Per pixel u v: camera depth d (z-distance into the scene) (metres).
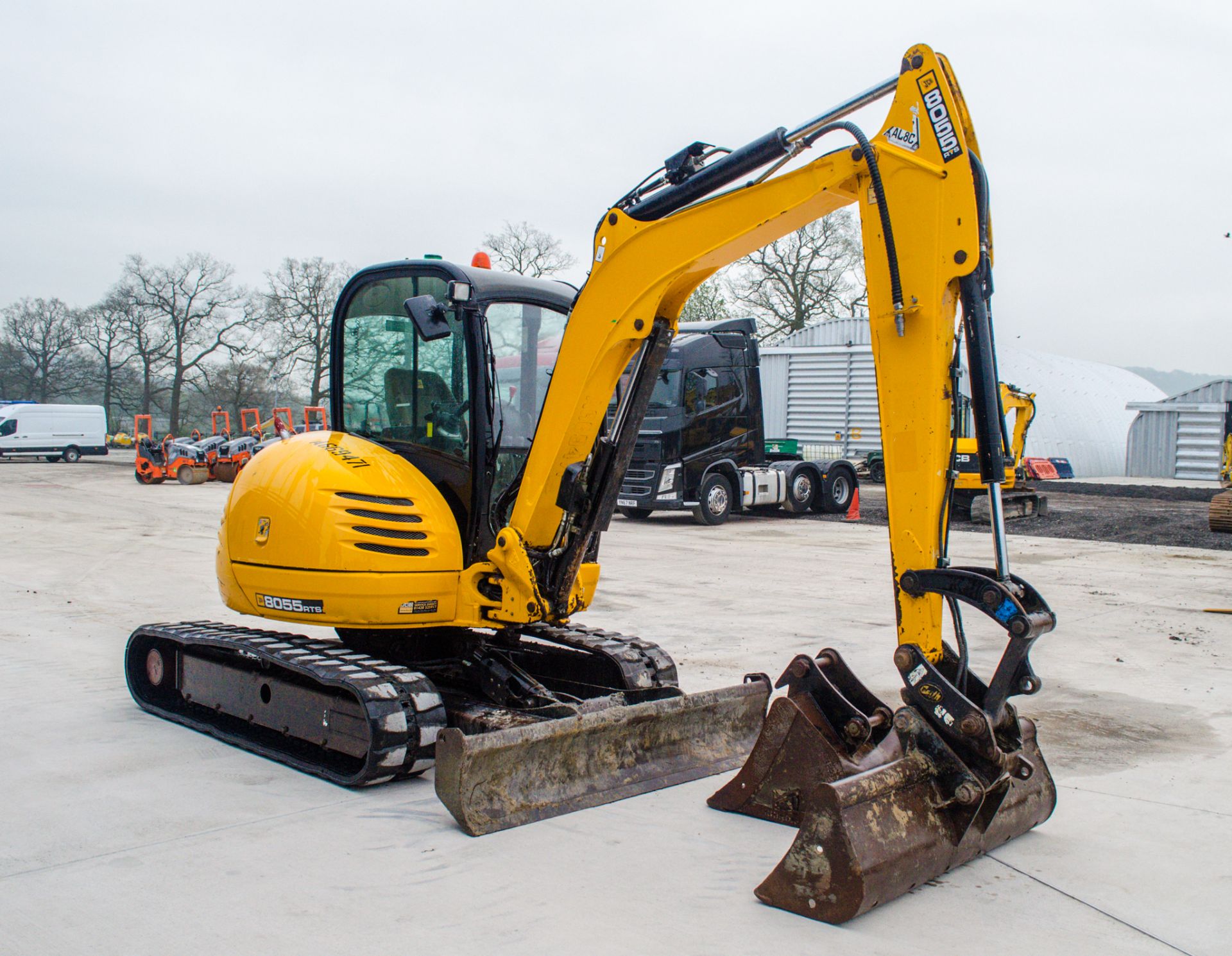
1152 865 3.67
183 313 53.19
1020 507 18.09
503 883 3.38
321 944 2.93
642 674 4.99
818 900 3.15
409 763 4.27
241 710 5.07
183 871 3.45
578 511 4.66
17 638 7.36
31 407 38.53
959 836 3.43
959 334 3.56
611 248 4.40
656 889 3.36
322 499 4.73
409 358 5.08
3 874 3.41
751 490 17.03
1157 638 7.80
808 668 4.00
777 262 39.12
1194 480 32.16
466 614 4.79
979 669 6.80
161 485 25.47
